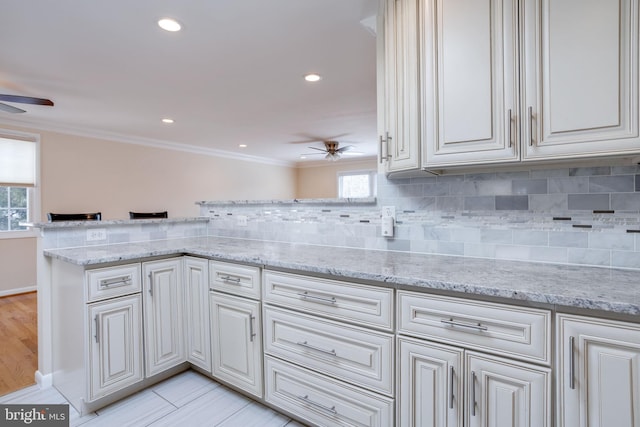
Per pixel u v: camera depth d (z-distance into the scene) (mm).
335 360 1382
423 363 1159
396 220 1786
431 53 1324
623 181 1264
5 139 4027
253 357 1679
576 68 1062
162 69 2660
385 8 1572
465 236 1591
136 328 1811
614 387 877
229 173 6992
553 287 1006
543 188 1414
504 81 1184
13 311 3514
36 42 2201
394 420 1238
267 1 1808
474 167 1382
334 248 1952
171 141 5648
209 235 2760
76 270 1701
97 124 4379
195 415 1690
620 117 1006
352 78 2896
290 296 1516
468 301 1073
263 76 2836
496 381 1031
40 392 1914
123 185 5156
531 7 1133
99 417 1673
